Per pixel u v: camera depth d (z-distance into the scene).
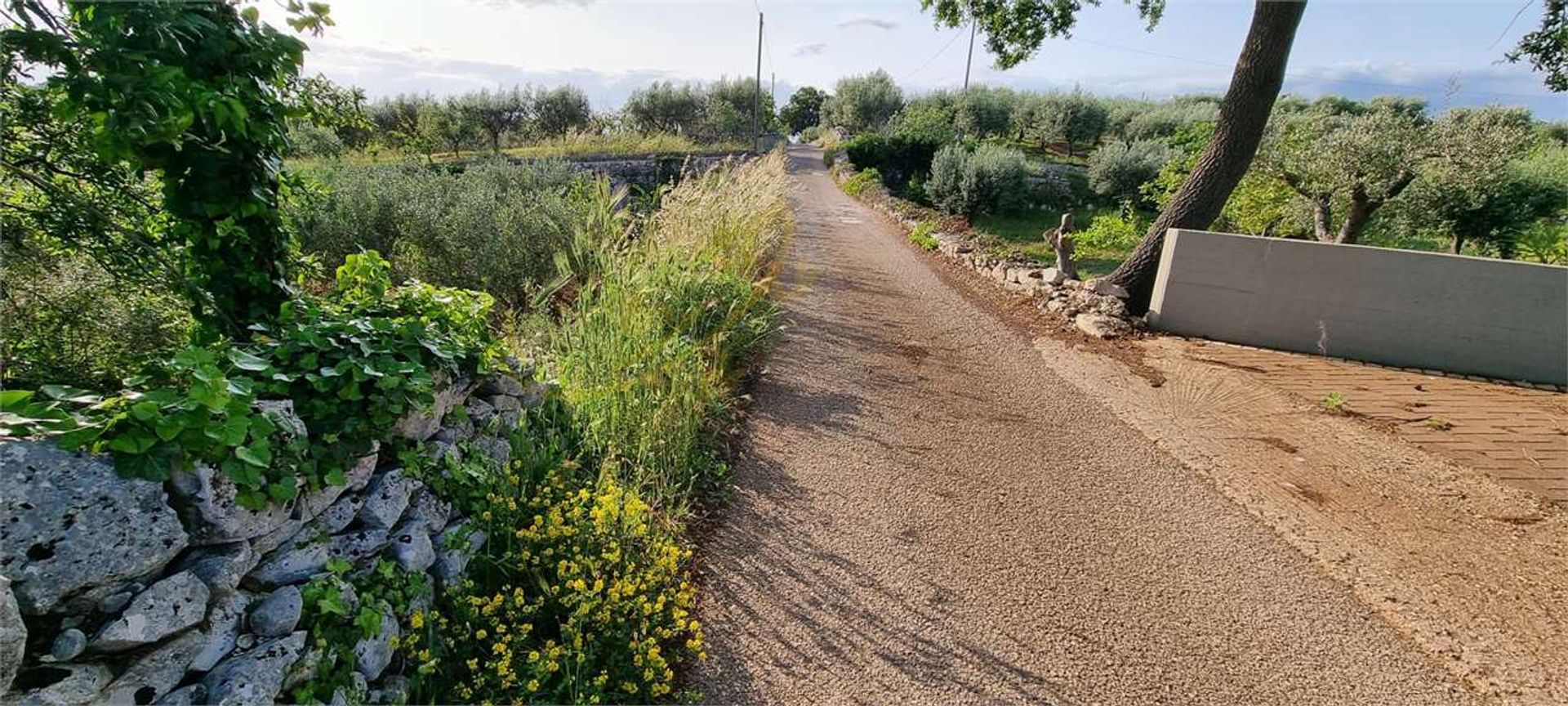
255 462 1.44
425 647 1.95
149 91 1.66
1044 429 4.19
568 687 1.98
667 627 2.28
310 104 2.72
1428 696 2.24
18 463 1.19
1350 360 5.92
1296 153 10.98
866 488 3.37
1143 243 7.06
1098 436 4.14
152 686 1.31
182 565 1.43
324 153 10.00
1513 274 5.49
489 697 1.90
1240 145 6.48
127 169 2.43
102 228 2.37
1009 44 8.62
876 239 11.08
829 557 2.80
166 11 1.75
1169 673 2.29
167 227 2.44
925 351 5.58
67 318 2.70
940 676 2.23
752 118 32.59
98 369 2.73
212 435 1.40
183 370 1.52
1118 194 19.00
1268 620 2.57
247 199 2.20
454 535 2.20
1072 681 2.24
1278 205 11.61
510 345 4.09
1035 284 7.32
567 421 3.32
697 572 2.65
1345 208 11.14
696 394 3.82
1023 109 30.27
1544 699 2.24
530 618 2.21
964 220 12.22
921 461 3.69
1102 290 6.89
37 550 1.17
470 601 2.11
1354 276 5.82
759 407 4.24
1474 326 5.66
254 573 1.60
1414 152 9.94
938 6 9.00
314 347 1.95
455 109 23.66
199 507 1.42
